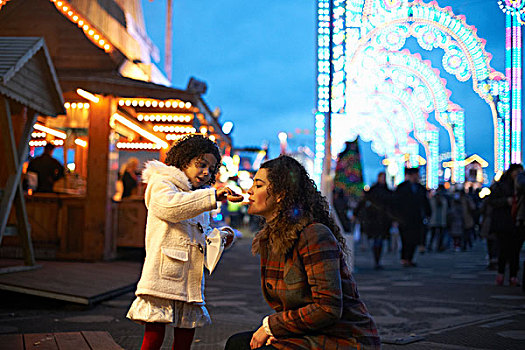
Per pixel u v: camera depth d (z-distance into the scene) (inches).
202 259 118.8
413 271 407.8
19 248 377.1
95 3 423.5
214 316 219.0
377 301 256.1
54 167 410.3
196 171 123.0
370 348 85.8
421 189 440.5
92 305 232.5
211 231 122.1
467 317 212.4
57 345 151.5
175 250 113.8
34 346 150.4
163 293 110.4
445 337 176.2
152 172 119.3
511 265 313.4
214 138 603.2
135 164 491.2
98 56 399.9
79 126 469.1
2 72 244.2
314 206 91.7
